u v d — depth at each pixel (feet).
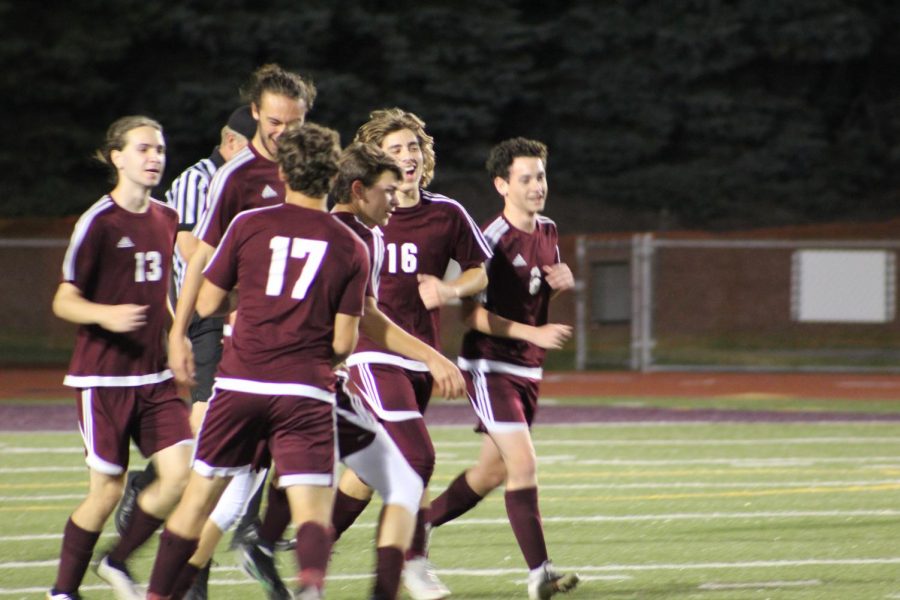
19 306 285.84
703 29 382.83
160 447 71.36
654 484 123.65
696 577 82.48
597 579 81.97
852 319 273.95
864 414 185.98
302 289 61.11
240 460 62.28
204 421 62.28
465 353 79.61
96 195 363.56
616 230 367.86
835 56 383.04
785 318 299.99
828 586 79.51
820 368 267.18
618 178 381.60
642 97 385.29
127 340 70.74
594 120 388.98
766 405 199.41
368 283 67.41
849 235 311.68
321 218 61.98
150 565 86.17
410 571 74.84
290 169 61.72
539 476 128.88
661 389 227.81
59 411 187.01
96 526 71.10
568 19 390.83
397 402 74.84
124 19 374.22
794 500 114.11
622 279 282.56
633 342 265.34
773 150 381.81
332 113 366.22
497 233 79.20
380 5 386.32
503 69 378.53
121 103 377.50
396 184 68.74
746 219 373.81
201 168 86.38
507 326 77.30
